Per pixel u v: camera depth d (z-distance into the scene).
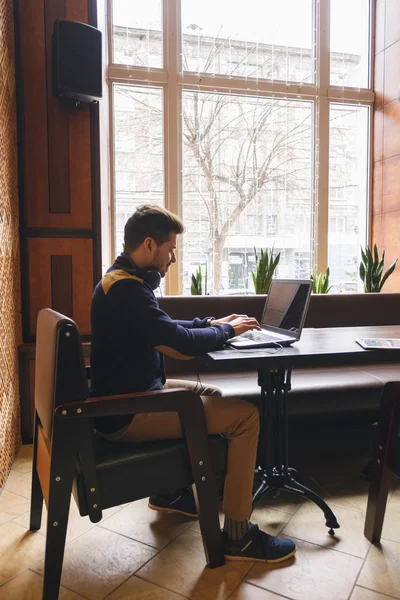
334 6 4.30
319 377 2.56
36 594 1.48
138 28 3.90
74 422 1.38
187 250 4.10
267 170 4.23
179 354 1.68
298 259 4.35
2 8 2.47
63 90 2.74
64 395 1.39
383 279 3.92
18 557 1.68
